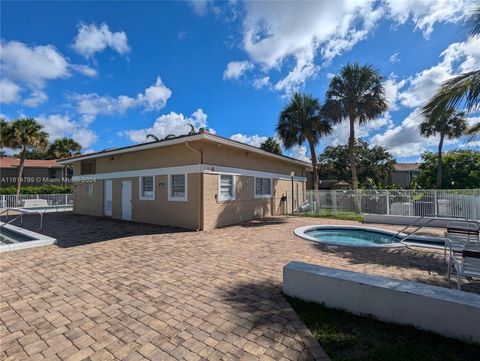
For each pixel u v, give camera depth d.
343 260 6.09
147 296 4.11
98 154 14.48
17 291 4.33
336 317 3.29
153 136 27.02
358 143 34.97
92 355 2.65
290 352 2.66
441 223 11.05
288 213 17.86
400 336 2.85
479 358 2.46
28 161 35.12
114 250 7.21
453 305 2.74
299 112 20.78
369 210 15.55
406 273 5.12
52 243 8.05
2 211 17.52
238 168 13.18
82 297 4.09
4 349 2.75
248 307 3.68
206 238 8.98
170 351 2.71
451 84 6.27
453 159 24.33
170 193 11.75
